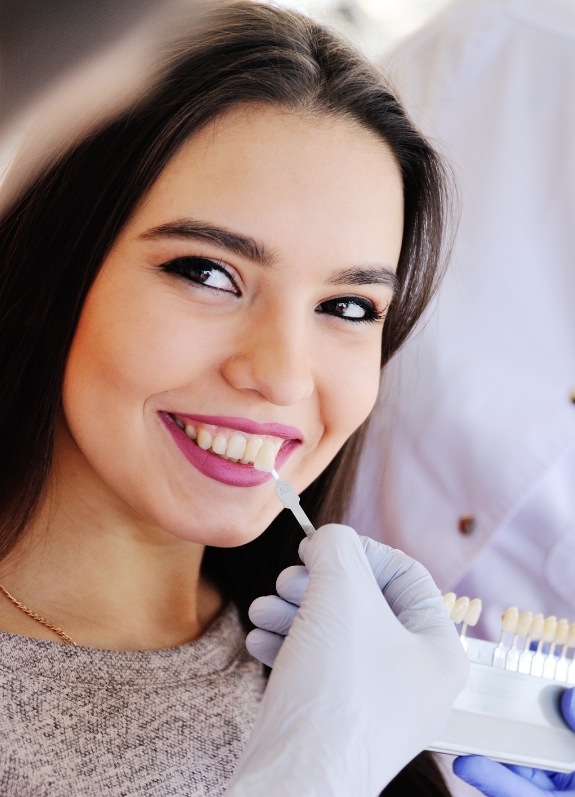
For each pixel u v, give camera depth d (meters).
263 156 0.88
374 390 1.01
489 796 0.95
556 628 1.00
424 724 0.81
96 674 0.93
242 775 0.73
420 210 1.09
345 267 0.90
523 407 1.39
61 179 0.91
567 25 1.44
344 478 1.21
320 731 0.75
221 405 0.89
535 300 1.44
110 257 0.89
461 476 1.39
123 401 0.89
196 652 1.02
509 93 1.45
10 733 0.86
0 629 0.93
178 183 0.87
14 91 0.64
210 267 0.88
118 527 0.98
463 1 1.49
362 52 0.99
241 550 1.16
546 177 1.45
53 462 0.96
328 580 0.85
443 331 1.42
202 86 0.87
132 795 0.89
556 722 0.96
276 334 0.88
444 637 0.88
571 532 1.36
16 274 0.94
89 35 0.64
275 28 0.92
